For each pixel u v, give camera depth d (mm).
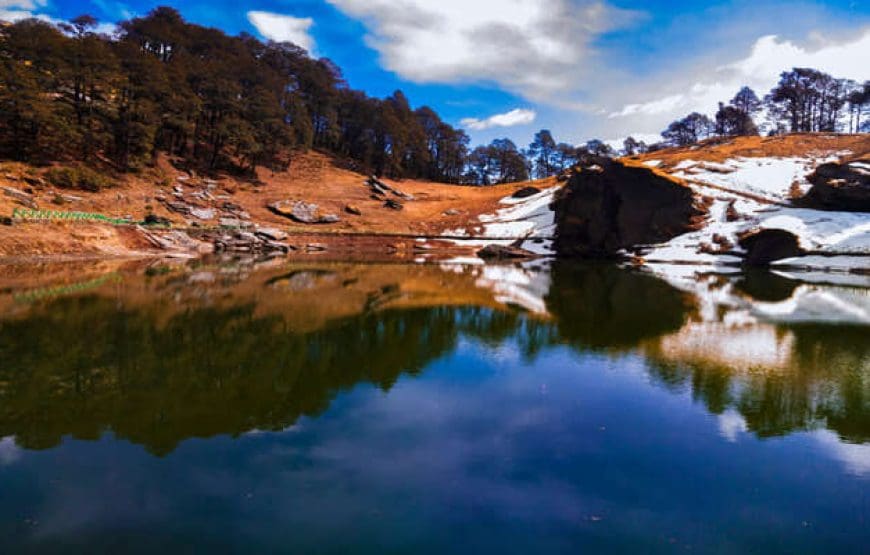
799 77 111938
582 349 15422
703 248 52438
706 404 10773
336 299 24188
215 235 57281
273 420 9383
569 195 66688
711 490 7285
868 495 7234
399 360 13836
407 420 9562
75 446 8055
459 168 142375
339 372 12547
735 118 118562
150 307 20141
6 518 6078
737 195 61750
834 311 22172
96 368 12141
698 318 20562
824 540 6191
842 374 12922
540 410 10273
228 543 5754
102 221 45500
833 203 53500
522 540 6012
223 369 12398
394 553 5664
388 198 92125
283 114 98312
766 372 13078
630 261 52219
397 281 32781
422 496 6902
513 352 14992
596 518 6516
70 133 61062
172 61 92312
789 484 7492
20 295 21688
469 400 10781
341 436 8750
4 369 11859
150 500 6562
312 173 100812
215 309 20344
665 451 8492
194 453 7934
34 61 67562
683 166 77875
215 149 84625
